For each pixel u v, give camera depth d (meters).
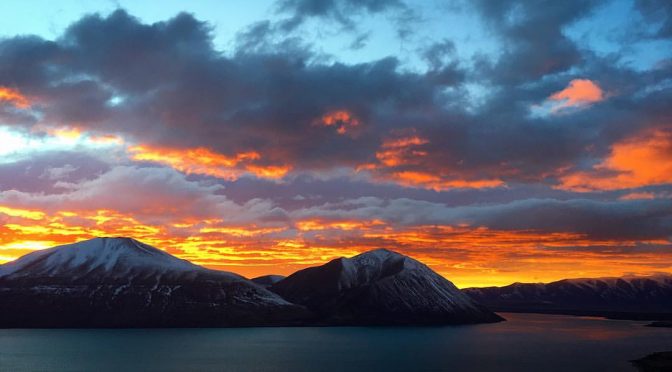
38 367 149.62
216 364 155.00
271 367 149.00
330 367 148.75
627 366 145.50
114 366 151.00
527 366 147.25
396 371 140.38
